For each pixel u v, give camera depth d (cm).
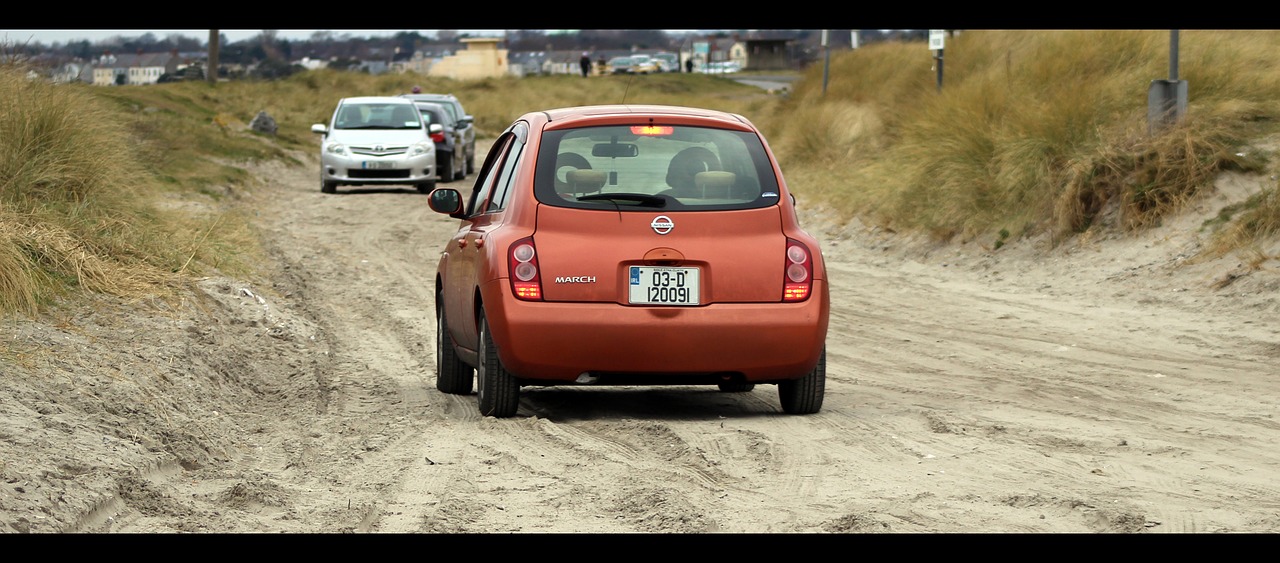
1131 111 5734
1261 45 6356
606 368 2633
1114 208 5288
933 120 6850
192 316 3697
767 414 2872
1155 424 2741
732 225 2675
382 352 3812
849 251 6288
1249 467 2345
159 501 2088
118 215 4409
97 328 3269
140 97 14125
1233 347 3747
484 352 2736
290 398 3077
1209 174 5097
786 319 2645
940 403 3008
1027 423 2745
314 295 4872
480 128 18012
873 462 2383
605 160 2731
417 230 7150
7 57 4681
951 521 1995
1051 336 4056
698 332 2616
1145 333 4022
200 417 2703
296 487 2225
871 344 4000
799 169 8350
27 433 2219
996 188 5856
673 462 2384
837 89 10525
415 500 2125
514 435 2606
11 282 3203
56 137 4397
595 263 2622
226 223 5834
